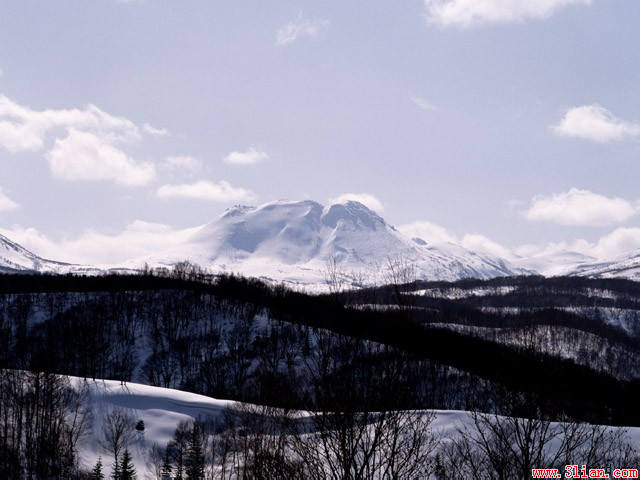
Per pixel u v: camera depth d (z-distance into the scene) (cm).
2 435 9331
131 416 10288
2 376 10188
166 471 8062
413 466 1120
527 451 1227
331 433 1099
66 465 8619
